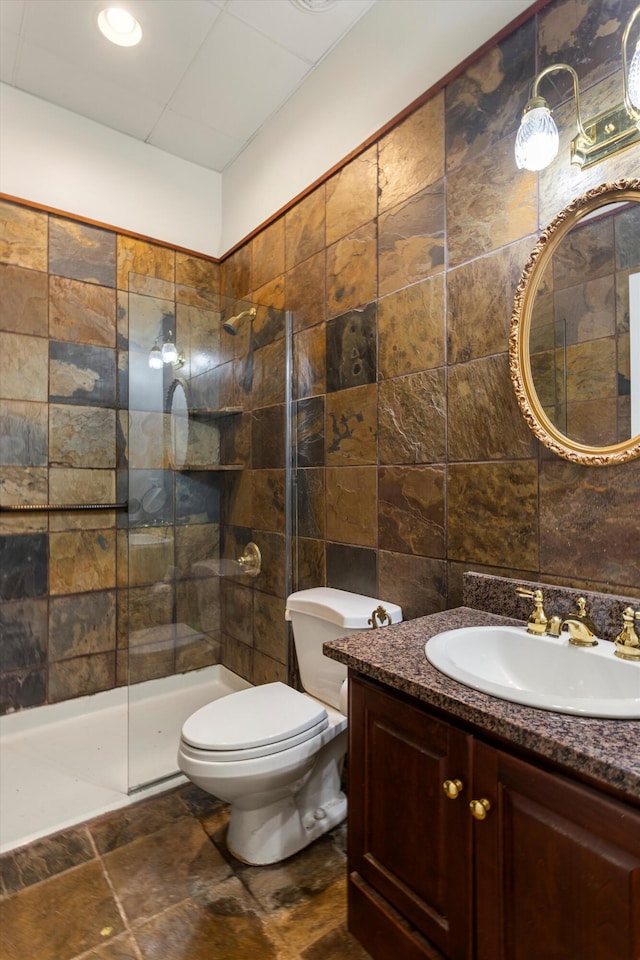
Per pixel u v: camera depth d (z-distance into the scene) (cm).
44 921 134
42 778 199
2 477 229
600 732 79
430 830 100
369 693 116
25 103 230
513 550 142
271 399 237
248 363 251
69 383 246
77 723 243
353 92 195
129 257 262
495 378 146
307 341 220
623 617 113
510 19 143
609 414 122
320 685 182
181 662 255
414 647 118
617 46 121
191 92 227
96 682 254
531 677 120
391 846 110
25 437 234
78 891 143
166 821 175
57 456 243
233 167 279
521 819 84
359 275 193
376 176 186
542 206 136
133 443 241
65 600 246
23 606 235
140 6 183
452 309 158
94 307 253
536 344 136
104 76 218
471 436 153
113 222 257
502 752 87
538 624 123
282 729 148
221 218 292
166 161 273
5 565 231
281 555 230
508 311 143
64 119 241
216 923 134
